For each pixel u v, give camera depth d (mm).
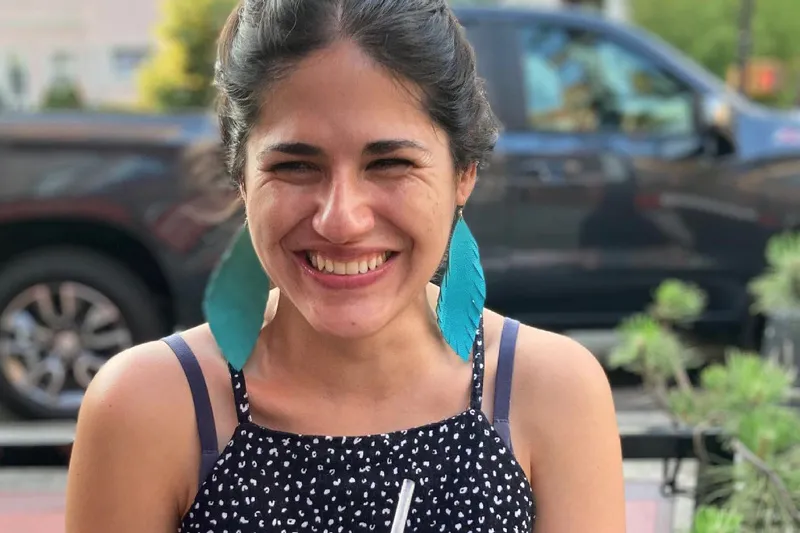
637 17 11711
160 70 5148
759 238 3631
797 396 1687
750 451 1416
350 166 978
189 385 1111
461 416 1115
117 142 3295
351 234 977
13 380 3408
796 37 11312
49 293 3420
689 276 3662
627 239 3625
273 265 1039
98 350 3486
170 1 5188
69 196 3279
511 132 3564
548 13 3635
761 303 2408
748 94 6469
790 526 1330
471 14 3602
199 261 3328
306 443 1079
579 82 3648
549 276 3621
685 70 3637
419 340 1148
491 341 1202
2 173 3266
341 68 949
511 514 1086
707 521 1229
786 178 3604
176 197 3293
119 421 1081
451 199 1063
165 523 1095
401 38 948
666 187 3590
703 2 11508
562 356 1174
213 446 1096
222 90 1063
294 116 964
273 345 1146
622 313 3734
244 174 1070
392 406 1132
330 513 1065
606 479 1148
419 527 1068
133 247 3521
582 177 3570
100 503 1078
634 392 3590
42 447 1568
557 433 1140
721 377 1638
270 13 963
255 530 1055
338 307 1024
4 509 1762
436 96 986
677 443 1521
